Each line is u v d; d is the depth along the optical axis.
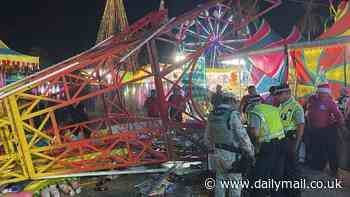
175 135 9.12
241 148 4.86
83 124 8.95
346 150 7.01
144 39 7.05
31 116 6.47
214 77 15.88
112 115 9.32
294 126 5.55
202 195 6.12
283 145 5.23
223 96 5.12
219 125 4.95
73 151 7.68
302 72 10.84
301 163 7.90
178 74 13.43
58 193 6.26
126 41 7.83
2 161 6.70
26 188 6.28
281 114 5.61
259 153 5.19
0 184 6.25
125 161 7.16
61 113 10.91
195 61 7.75
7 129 6.68
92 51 8.41
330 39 9.74
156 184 6.39
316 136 7.29
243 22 9.74
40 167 6.74
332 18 15.75
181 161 7.44
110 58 7.14
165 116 7.35
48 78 6.53
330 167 7.13
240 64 14.88
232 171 4.91
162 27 7.20
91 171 6.98
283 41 12.53
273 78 12.35
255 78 13.01
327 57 10.43
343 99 7.96
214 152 5.07
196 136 8.10
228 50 15.05
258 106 5.25
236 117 4.87
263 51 11.62
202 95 11.58
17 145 6.45
